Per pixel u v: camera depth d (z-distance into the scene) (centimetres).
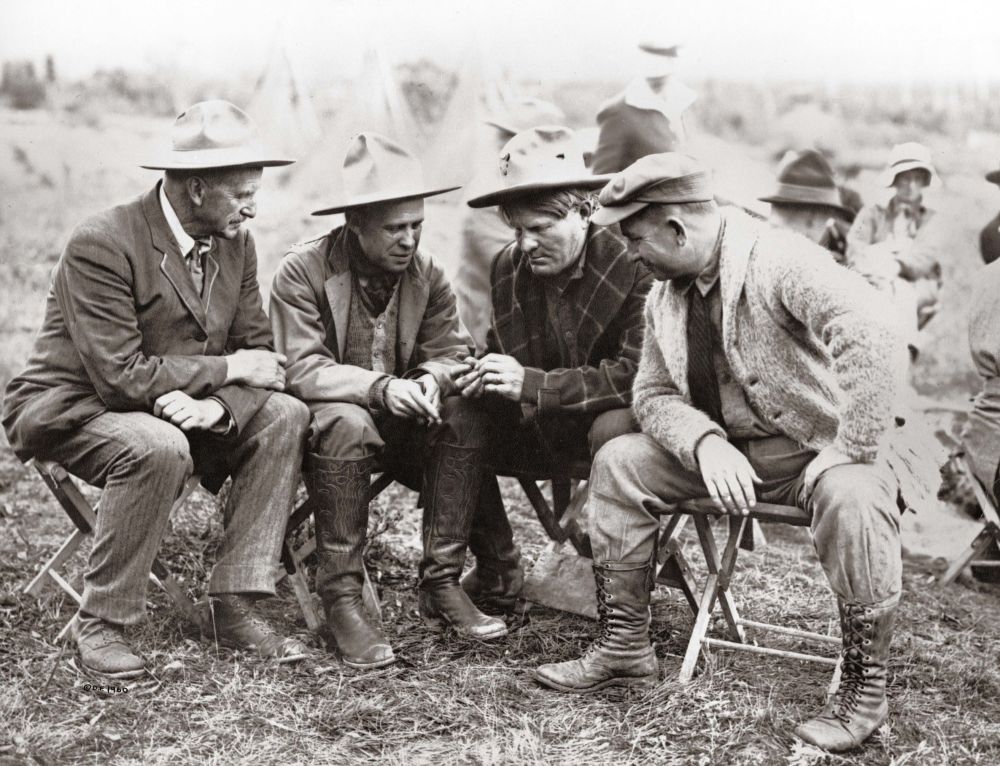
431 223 602
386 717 298
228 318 342
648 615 320
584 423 356
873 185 849
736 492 292
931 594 411
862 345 275
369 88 679
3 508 439
